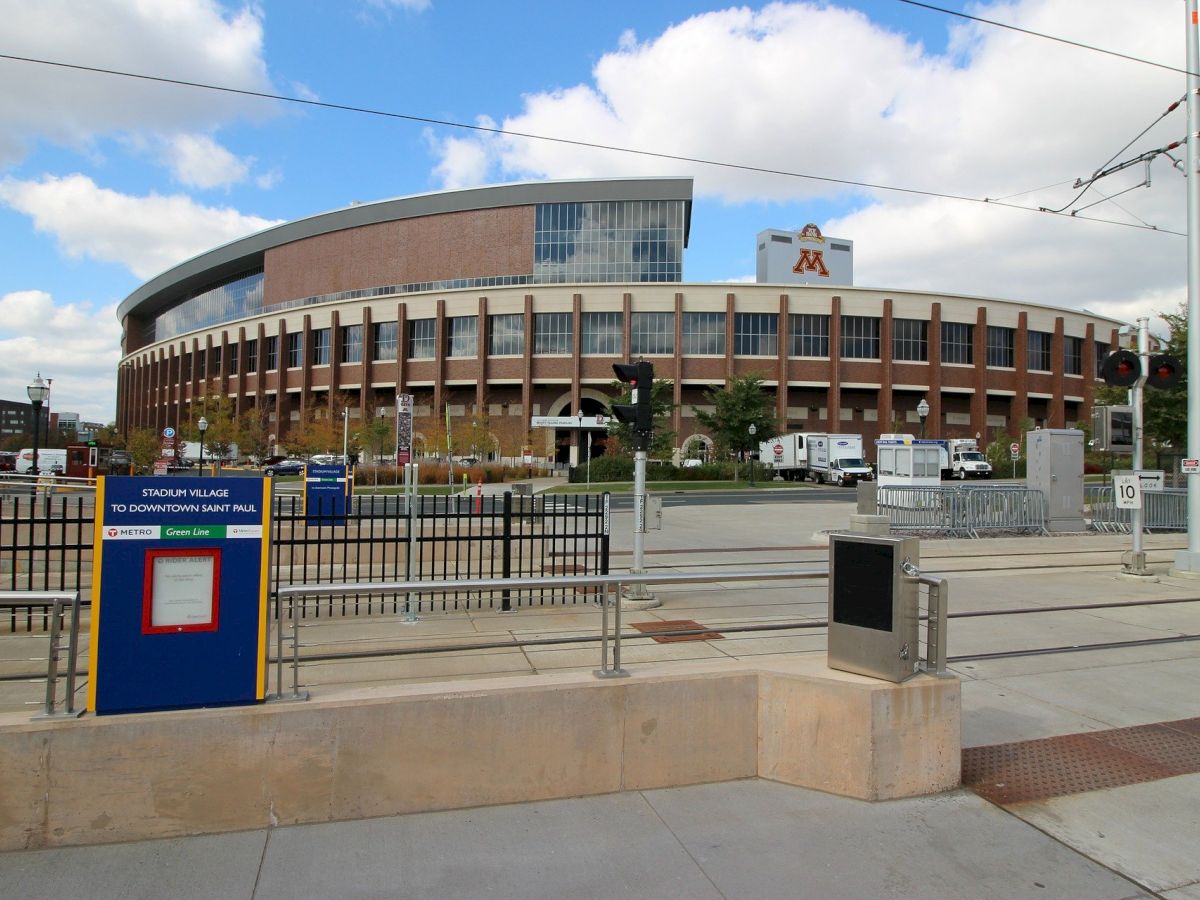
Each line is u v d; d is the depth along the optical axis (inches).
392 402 2571.4
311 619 337.1
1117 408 498.0
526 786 163.0
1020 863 142.9
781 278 2637.8
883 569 173.6
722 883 134.5
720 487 1708.9
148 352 3769.7
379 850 142.8
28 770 140.3
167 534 152.9
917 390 2372.0
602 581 179.8
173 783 145.8
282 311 2711.6
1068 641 313.9
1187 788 176.1
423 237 2699.3
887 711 167.8
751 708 179.6
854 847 147.5
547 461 2310.5
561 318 2343.8
